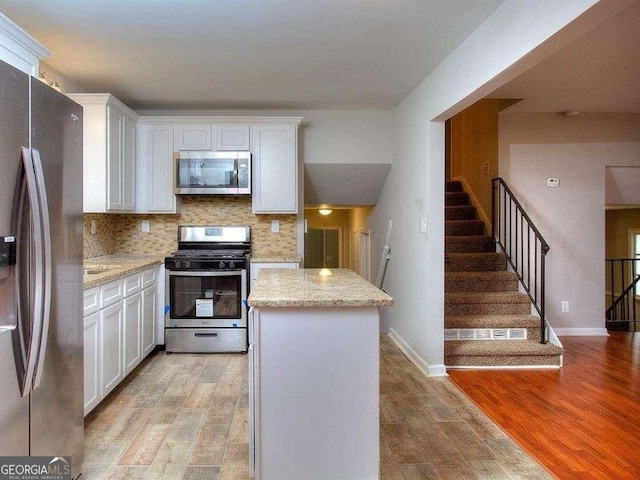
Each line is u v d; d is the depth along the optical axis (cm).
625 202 499
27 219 158
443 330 343
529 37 204
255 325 190
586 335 474
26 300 157
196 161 414
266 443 190
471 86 265
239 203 455
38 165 162
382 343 436
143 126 418
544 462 219
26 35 195
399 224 432
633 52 290
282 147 425
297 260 407
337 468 193
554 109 450
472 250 480
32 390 164
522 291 427
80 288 203
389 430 252
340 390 192
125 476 204
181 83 362
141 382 325
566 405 288
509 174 470
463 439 242
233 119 419
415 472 209
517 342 380
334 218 893
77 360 199
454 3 228
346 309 191
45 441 174
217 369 355
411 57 303
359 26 256
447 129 656
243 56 301
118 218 446
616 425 260
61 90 339
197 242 448
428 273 342
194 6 232
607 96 400
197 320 397
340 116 460
